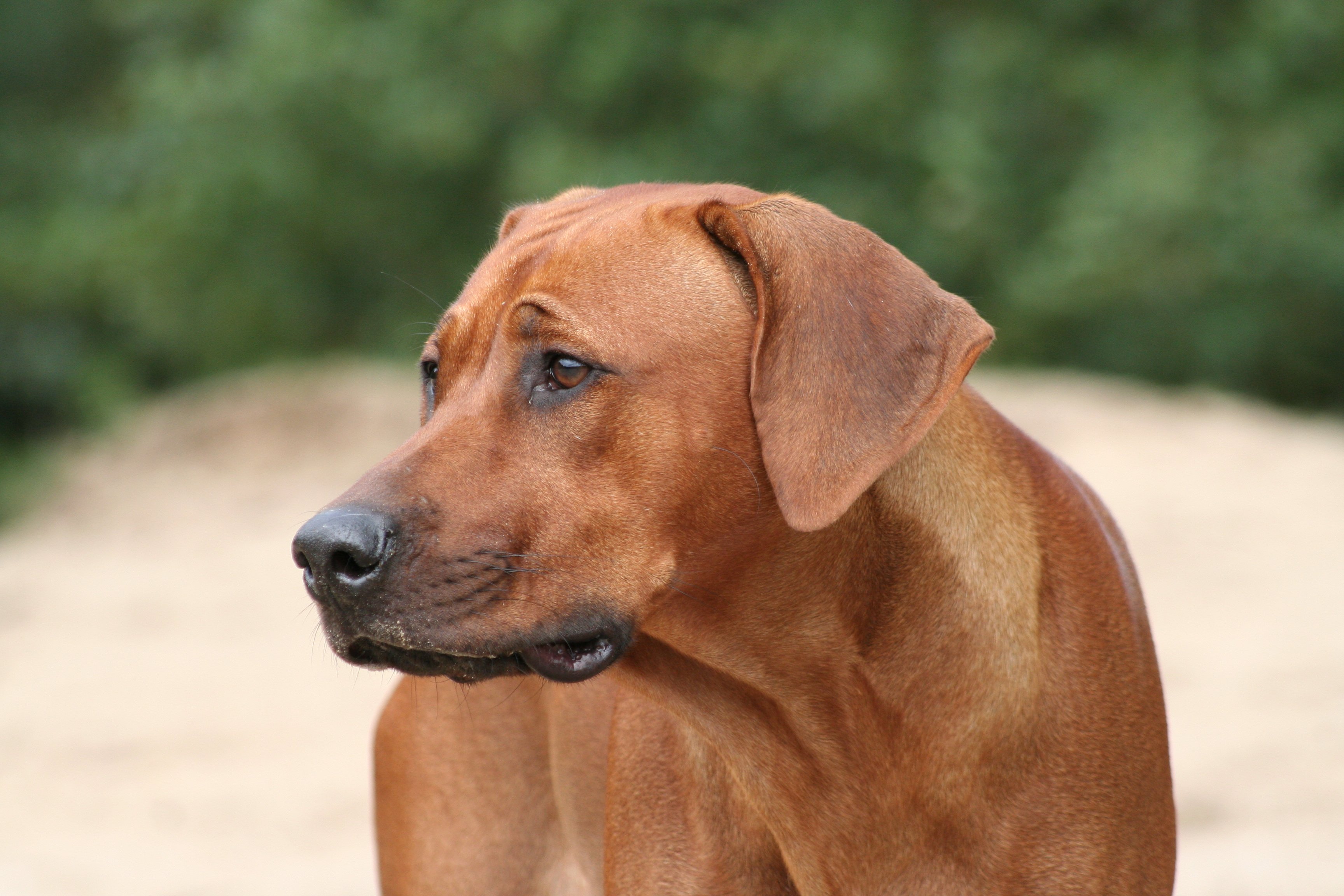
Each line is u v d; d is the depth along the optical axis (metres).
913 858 4.36
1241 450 17.41
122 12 30.45
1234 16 25.95
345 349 28.88
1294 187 23.22
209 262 27.97
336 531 3.97
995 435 4.66
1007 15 26.16
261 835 9.15
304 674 12.53
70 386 30.73
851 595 4.29
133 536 18.28
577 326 4.11
